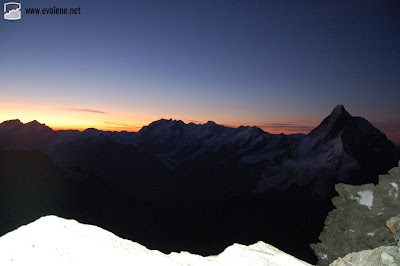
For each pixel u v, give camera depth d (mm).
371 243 41719
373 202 45000
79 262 13398
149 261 15547
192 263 18328
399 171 43844
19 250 13172
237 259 20000
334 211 52625
